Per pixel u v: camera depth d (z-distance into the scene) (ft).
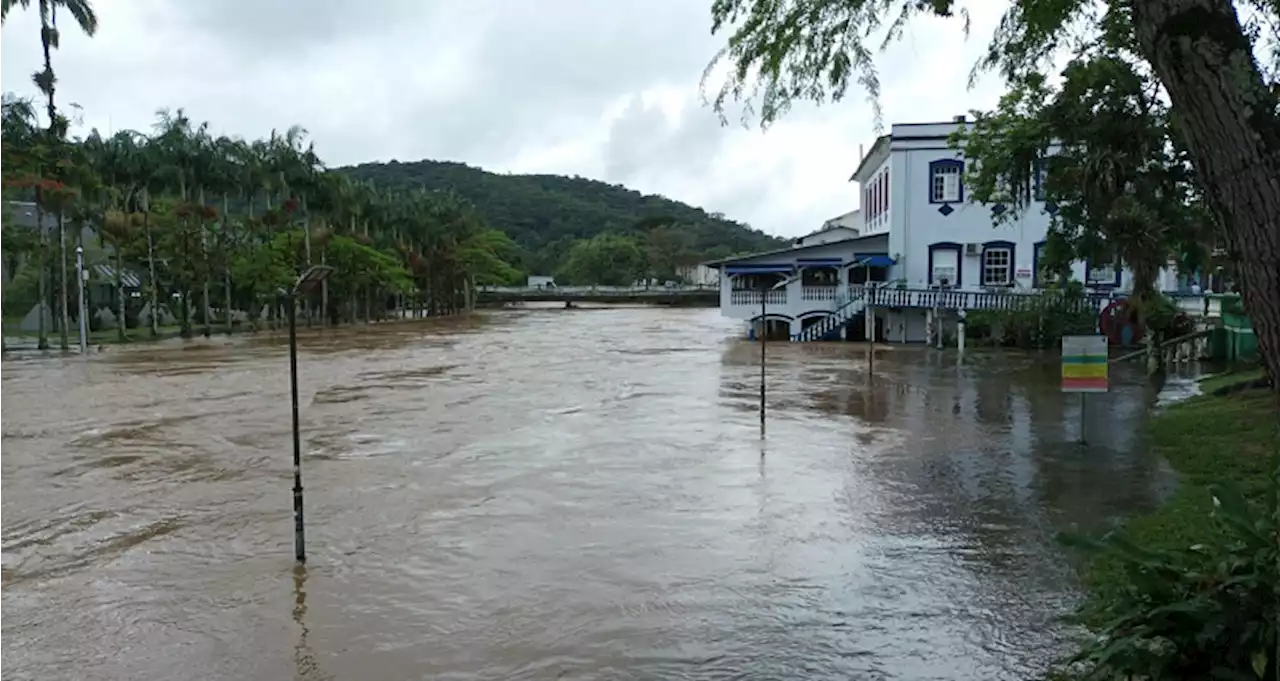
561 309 339.77
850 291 144.05
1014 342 122.72
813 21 22.97
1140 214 81.66
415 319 262.47
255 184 194.29
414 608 30.37
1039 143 81.30
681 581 32.30
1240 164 12.84
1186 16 13.06
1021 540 36.01
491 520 40.68
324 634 28.40
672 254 444.14
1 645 28.02
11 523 41.37
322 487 47.44
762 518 40.14
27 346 145.38
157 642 28.09
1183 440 51.44
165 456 56.24
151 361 121.39
